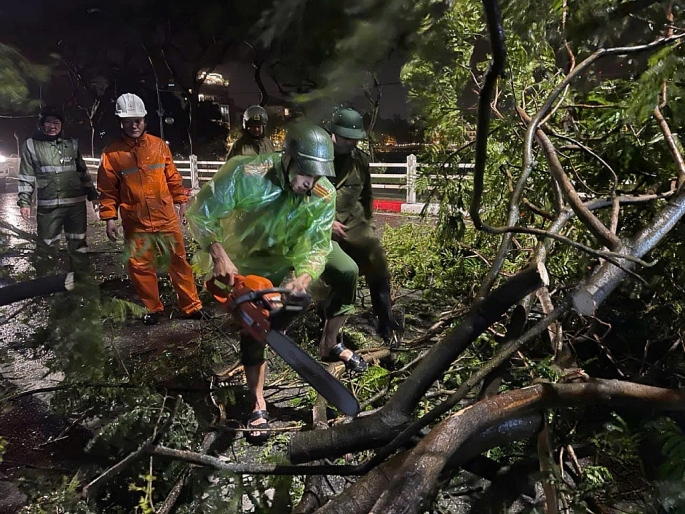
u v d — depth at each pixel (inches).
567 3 79.3
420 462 54.6
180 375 118.7
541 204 128.3
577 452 87.7
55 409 101.5
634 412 90.9
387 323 137.3
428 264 180.4
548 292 111.3
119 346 136.0
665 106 93.0
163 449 74.8
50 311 100.8
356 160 123.0
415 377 73.1
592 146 115.3
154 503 80.3
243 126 94.6
